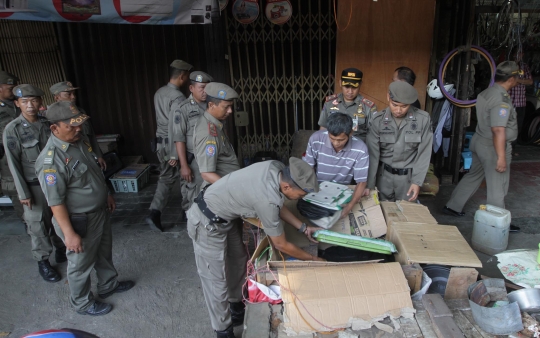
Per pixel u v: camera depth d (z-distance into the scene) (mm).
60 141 2449
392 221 2393
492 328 1680
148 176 5547
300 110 5066
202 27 5293
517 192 4727
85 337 1361
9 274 3371
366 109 3350
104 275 2967
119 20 3299
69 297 3057
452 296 2012
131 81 5523
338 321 1725
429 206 4379
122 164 5422
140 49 5387
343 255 2295
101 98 5598
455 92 4746
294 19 4613
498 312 1662
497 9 4828
